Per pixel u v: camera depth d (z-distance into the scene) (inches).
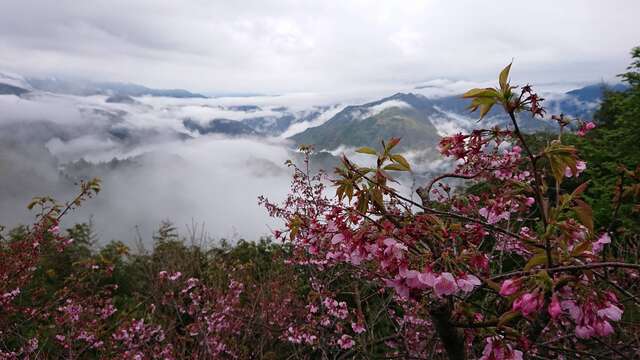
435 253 82.3
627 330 140.3
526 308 64.7
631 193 103.7
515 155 114.5
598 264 65.3
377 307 227.0
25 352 237.8
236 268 345.1
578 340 136.5
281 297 290.0
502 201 104.8
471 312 77.5
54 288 329.1
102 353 262.2
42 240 219.5
